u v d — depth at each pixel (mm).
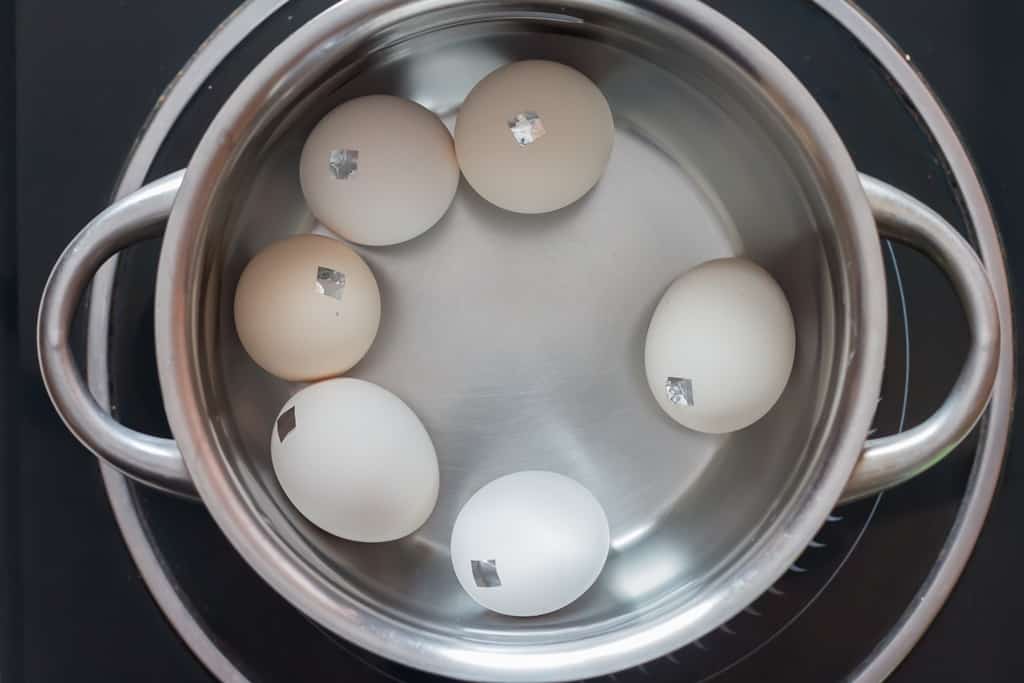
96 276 404
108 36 421
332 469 352
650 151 402
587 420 402
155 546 414
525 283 401
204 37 424
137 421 406
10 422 419
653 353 371
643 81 387
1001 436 413
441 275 400
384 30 355
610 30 369
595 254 401
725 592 329
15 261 419
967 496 415
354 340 366
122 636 423
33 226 420
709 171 398
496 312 400
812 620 418
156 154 405
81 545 422
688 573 381
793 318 375
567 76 360
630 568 395
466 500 398
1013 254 427
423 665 332
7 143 419
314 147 360
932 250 334
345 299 361
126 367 406
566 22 373
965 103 429
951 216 419
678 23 334
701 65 357
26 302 420
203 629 414
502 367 401
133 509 413
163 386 320
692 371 361
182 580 414
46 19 421
